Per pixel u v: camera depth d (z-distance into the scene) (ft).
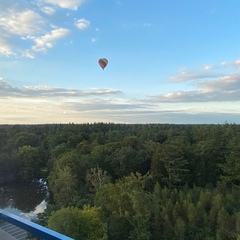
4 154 253.85
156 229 98.78
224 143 199.41
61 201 133.90
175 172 171.94
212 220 101.65
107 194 112.06
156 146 205.57
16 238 15.08
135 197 97.66
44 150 288.30
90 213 88.69
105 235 86.69
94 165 192.54
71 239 12.14
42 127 504.43
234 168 167.73
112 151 217.97
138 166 197.06
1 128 470.80
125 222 98.32
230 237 88.99
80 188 158.61
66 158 185.06
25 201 188.14
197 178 183.11
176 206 109.60
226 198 119.34
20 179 249.55
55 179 165.27
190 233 94.73
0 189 224.94
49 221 83.97
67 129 410.93
